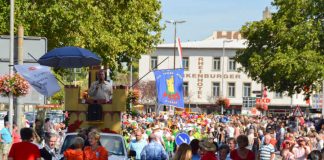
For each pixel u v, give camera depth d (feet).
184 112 182.91
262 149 68.54
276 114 268.41
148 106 264.52
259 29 186.39
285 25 181.68
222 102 248.73
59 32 99.60
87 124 70.03
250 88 290.76
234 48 291.17
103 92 70.08
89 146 43.65
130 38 127.03
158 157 59.11
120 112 70.49
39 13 96.48
